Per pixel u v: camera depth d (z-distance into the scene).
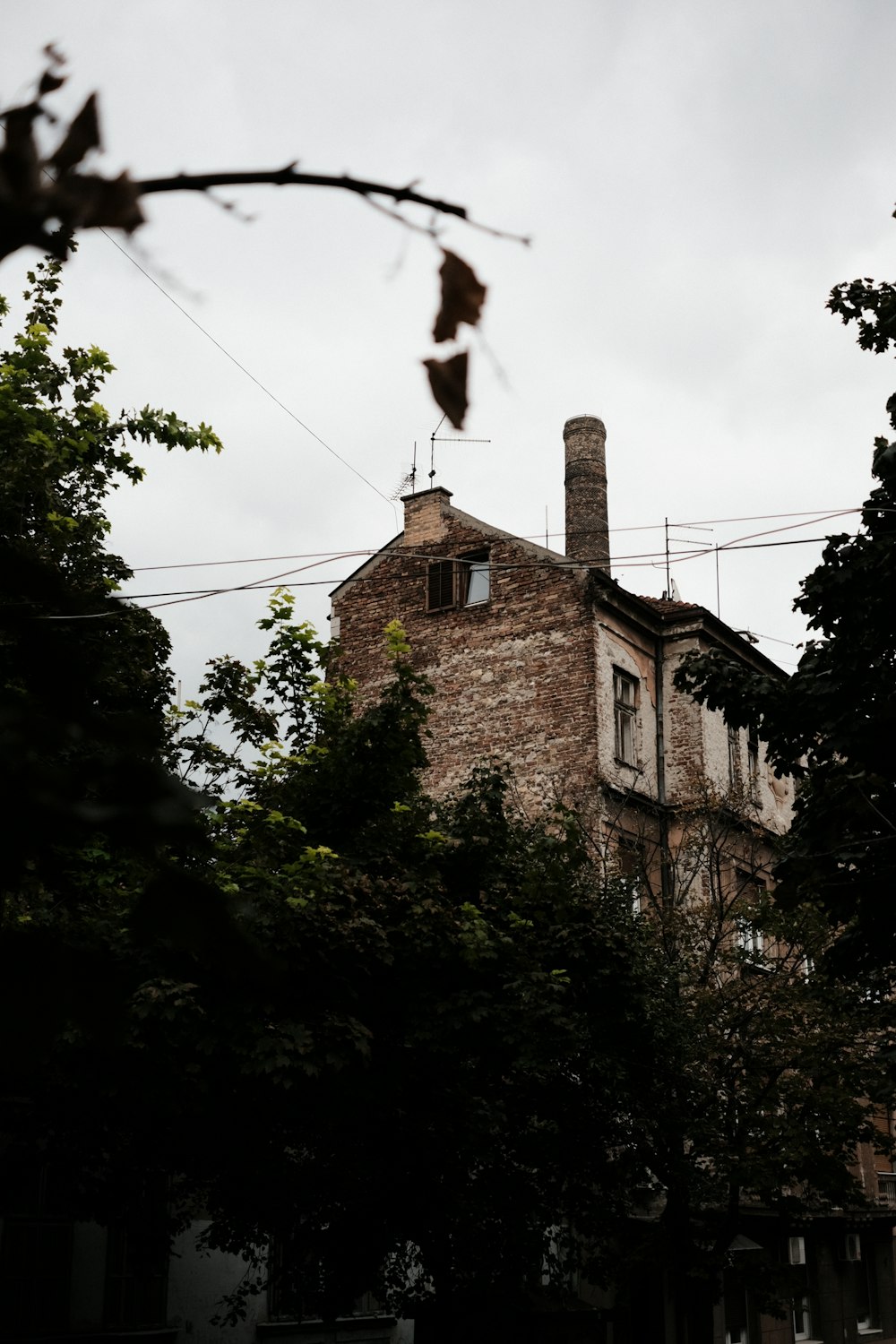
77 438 12.98
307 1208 14.20
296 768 14.82
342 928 12.24
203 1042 11.17
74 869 9.69
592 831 24.09
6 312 13.24
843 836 12.78
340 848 14.36
